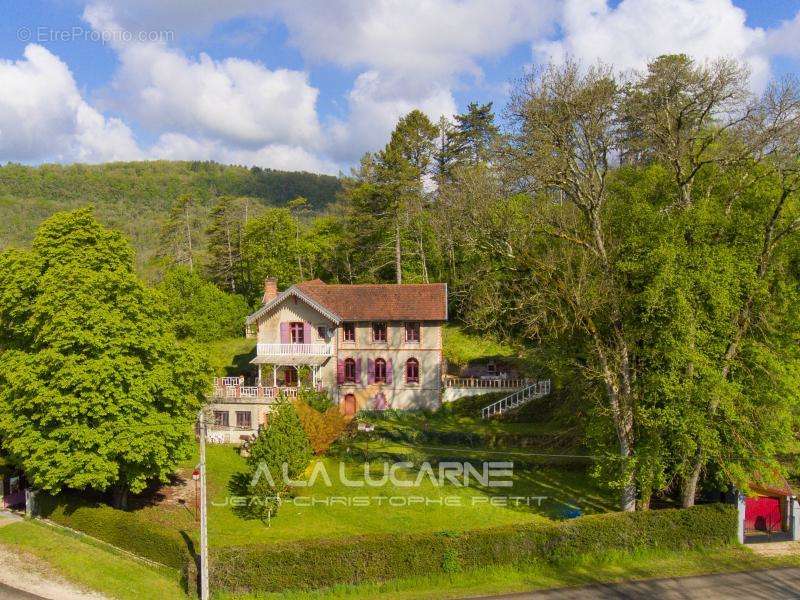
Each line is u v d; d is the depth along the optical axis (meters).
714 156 30.19
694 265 25.64
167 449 28.98
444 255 61.72
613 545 25.47
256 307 70.12
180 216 87.62
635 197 29.61
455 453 37.19
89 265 29.06
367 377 46.19
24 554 23.52
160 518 29.33
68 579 21.94
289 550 22.28
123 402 26.94
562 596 22.28
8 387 27.64
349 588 22.53
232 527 28.41
